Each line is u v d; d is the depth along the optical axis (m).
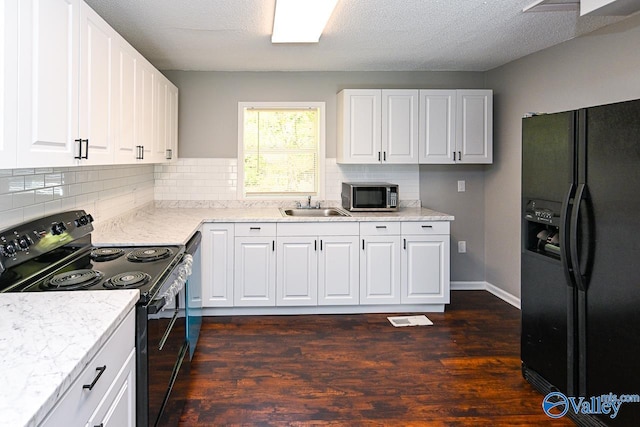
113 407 1.35
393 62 4.30
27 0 1.50
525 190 2.68
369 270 4.06
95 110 2.13
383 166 4.80
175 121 4.28
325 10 2.69
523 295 2.76
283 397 2.59
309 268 4.02
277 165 4.75
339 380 2.81
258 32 3.27
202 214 4.14
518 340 3.46
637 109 1.88
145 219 3.76
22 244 1.84
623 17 2.97
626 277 1.96
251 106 4.61
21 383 0.94
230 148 4.64
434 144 4.40
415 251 4.08
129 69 2.70
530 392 2.66
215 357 3.13
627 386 1.96
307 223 4.00
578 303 2.24
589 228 2.14
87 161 2.03
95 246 2.63
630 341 1.94
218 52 3.86
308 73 4.65
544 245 2.61
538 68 3.90
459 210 4.89
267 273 4.00
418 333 3.61
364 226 4.04
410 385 2.75
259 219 3.95
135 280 1.83
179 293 2.26
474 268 4.90
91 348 1.14
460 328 3.73
